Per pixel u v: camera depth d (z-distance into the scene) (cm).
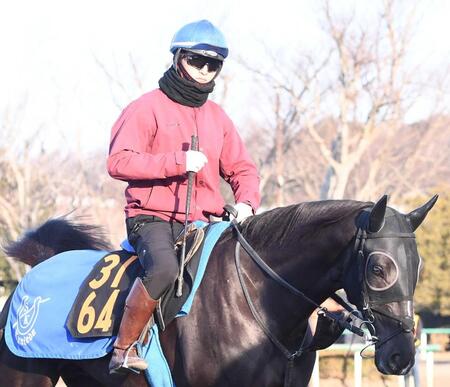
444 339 2605
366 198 2712
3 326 636
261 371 523
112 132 575
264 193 3178
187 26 574
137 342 534
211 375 527
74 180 2780
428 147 3111
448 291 2522
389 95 2614
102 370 571
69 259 617
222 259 548
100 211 2675
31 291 612
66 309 585
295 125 2719
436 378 1731
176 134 571
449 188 2700
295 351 535
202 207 576
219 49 570
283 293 532
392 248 491
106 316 557
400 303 485
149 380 544
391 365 482
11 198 2719
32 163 2819
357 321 558
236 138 597
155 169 545
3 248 681
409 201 2681
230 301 533
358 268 500
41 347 587
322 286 528
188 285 540
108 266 580
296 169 3047
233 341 525
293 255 532
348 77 2625
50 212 2711
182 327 538
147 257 539
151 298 529
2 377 622
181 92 571
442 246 2545
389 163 2884
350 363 1551
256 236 546
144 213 570
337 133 2778
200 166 542
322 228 525
